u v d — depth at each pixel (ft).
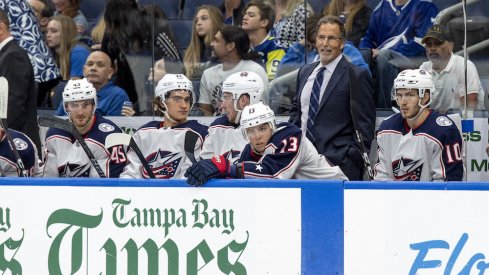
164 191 39.37
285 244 39.29
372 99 50.14
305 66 51.75
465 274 39.01
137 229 39.58
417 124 46.24
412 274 39.11
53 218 39.78
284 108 55.26
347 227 39.11
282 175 42.14
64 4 58.34
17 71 50.42
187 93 47.80
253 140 42.83
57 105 57.62
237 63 55.93
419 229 38.93
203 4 56.34
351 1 54.95
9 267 39.96
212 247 39.47
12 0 57.47
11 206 39.86
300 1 55.26
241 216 39.29
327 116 49.98
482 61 53.83
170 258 39.52
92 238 39.68
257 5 55.42
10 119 50.08
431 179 46.39
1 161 46.09
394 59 54.70
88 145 47.37
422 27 54.34
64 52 58.49
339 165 49.57
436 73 54.13
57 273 39.81
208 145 48.11
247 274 39.50
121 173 47.60
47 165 47.78
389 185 38.91
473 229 38.83
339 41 49.96
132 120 57.06
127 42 57.21
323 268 39.32
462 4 53.98
